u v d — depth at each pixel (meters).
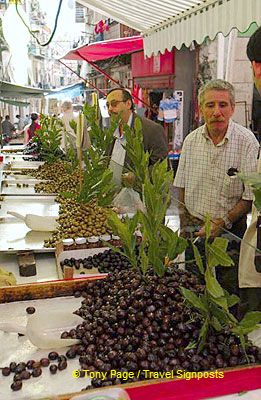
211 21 2.63
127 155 2.25
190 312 1.34
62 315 1.49
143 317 1.35
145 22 4.12
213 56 5.28
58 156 4.77
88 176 2.73
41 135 5.40
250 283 1.35
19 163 5.13
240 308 1.32
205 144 2.49
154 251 1.52
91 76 13.10
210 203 2.40
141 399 1.10
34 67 16.59
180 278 1.48
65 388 1.23
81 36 16.61
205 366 1.22
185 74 6.23
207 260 1.26
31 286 1.70
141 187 1.84
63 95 11.14
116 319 1.39
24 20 5.03
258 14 2.04
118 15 4.37
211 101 2.41
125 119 3.12
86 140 3.00
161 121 6.43
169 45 3.59
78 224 2.48
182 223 1.60
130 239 1.65
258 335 1.37
